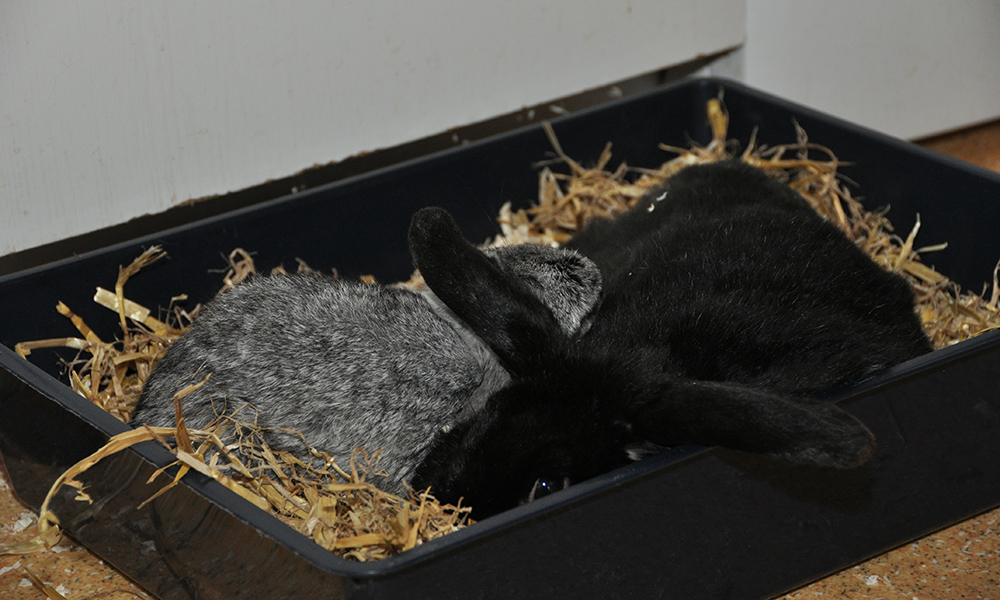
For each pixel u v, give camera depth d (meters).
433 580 1.52
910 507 1.67
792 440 1.53
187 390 1.61
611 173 2.04
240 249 1.86
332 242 1.91
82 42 1.81
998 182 1.85
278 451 1.62
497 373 1.67
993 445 1.68
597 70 2.06
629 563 1.58
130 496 1.62
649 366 1.63
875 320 1.71
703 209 1.81
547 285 1.69
